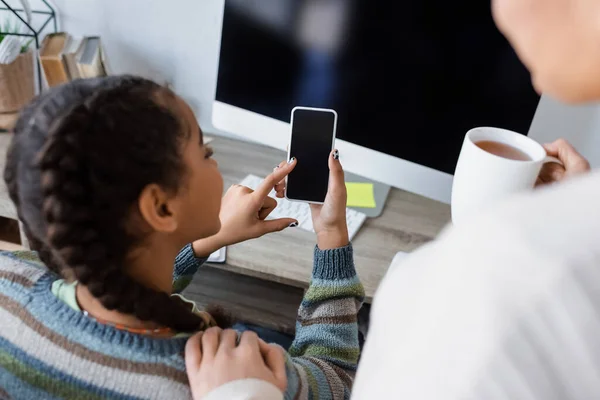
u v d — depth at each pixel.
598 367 0.23
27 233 0.54
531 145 0.70
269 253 0.87
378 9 0.86
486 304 0.24
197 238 0.58
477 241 0.26
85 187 0.44
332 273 0.69
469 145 0.68
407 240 0.94
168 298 0.51
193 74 1.26
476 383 0.24
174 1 1.17
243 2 0.95
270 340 1.01
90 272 0.46
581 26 0.25
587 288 0.23
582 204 0.25
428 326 0.26
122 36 1.25
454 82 0.86
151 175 0.46
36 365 0.49
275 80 0.99
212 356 0.50
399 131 0.93
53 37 1.18
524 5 0.26
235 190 0.76
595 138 1.05
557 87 0.27
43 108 0.46
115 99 0.46
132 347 0.48
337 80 0.94
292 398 0.52
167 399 0.48
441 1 0.81
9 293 0.53
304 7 0.90
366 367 0.31
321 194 0.81
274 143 1.03
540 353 0.23
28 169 0.45
